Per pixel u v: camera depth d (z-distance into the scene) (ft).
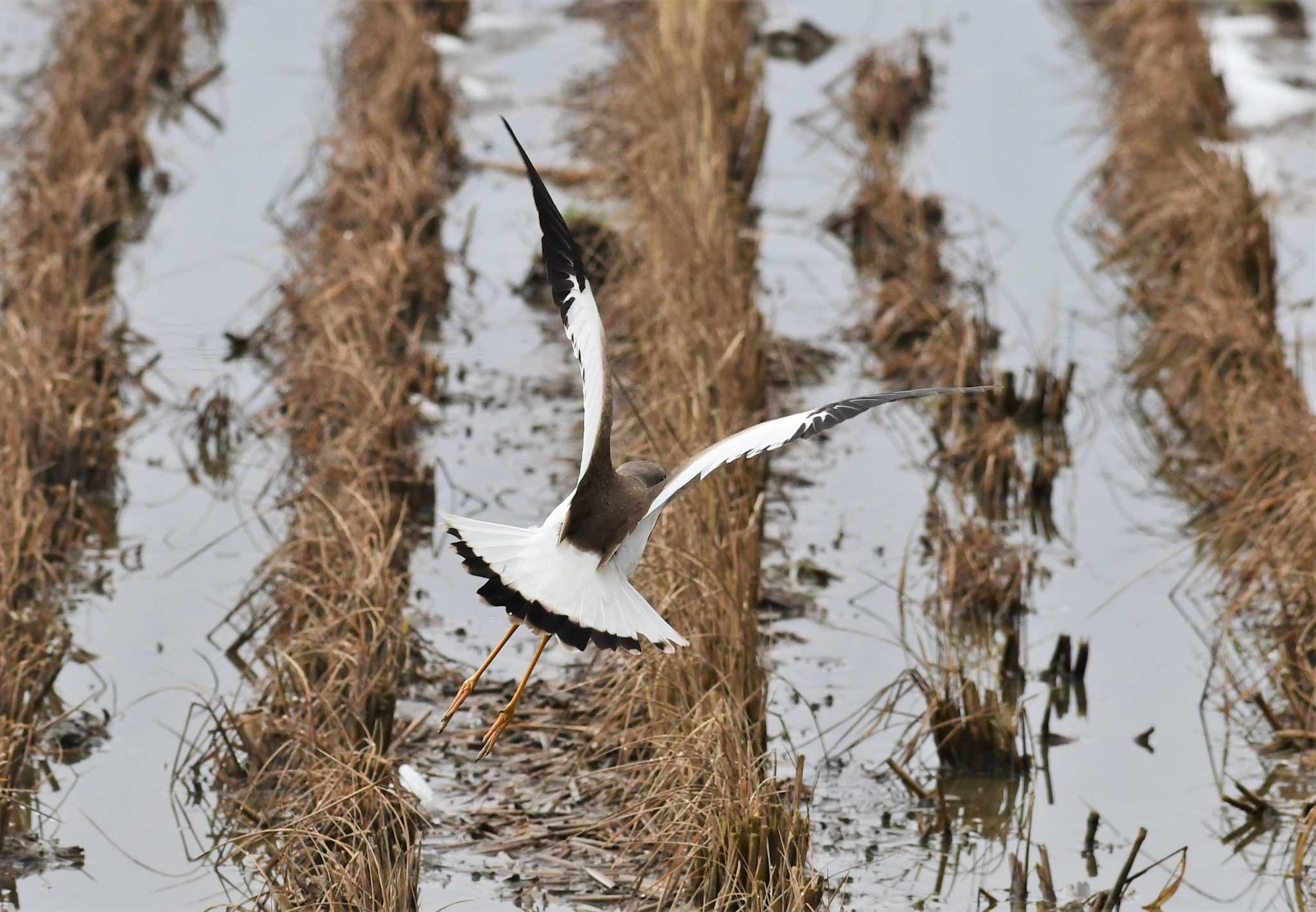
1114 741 36.94
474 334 58.03
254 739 34.63
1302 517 40.96
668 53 68.08
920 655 39.88
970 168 72.64
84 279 55.62
